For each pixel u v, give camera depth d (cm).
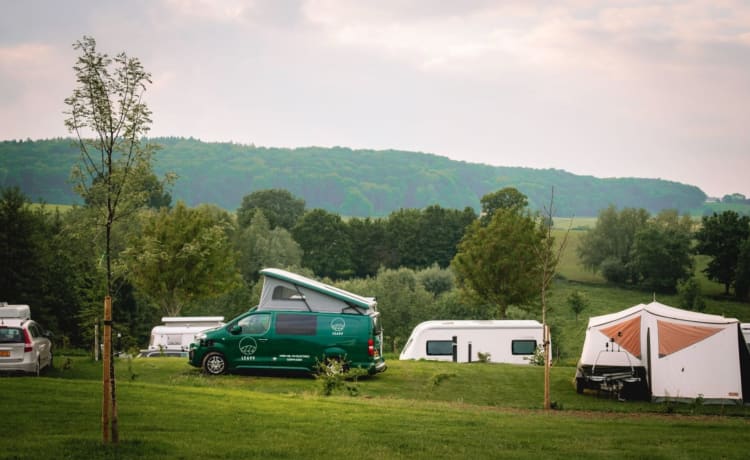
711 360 2211
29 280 5300
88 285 3031
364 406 1741
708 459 1270
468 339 3434
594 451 1298
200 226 4353
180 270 4272
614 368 2289
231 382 2209
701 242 9338
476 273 4650
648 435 1505
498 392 2284
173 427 1338
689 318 2267
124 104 1169
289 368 2298
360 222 11731
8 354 2120
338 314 2325
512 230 4650
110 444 1140
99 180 1159
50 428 1278
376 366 2331
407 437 1358
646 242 9562
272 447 1206
